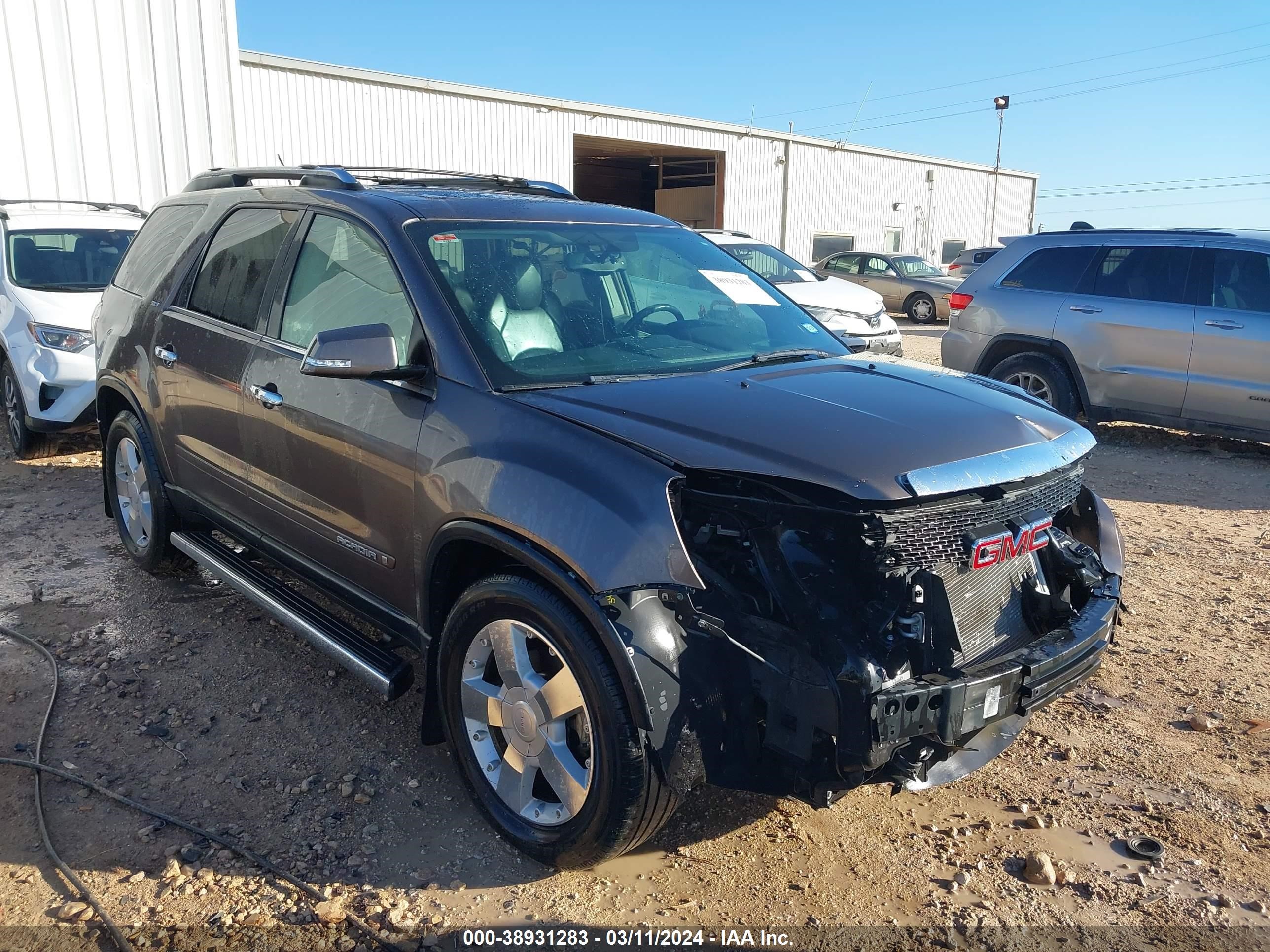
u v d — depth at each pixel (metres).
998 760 3.56
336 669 4.17
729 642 2.59
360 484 3.33
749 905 2.78
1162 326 8.26
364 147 18.72
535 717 2.83
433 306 3.22
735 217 26.33
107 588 5.01
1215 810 3.26
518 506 2.73
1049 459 2.91
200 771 3.39
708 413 2.83
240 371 3.93
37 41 11.56
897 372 3.47
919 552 2.61
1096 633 3.01
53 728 3.66
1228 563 5.68
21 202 8.66
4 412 8.38
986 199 34.19
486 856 2.97
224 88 13.12
